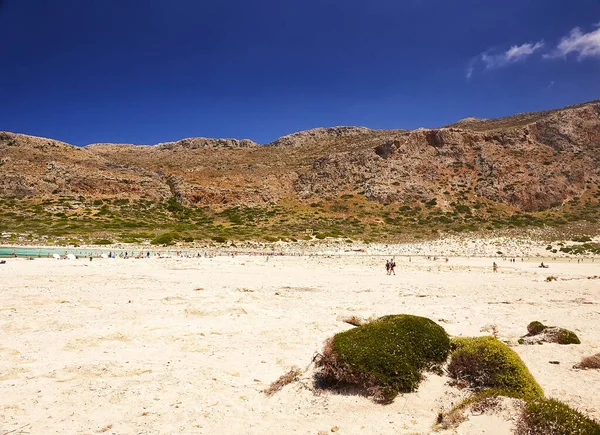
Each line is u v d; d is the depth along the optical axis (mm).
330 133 179875
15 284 20016
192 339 10867
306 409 6777
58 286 20031
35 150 106375
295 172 124062
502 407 5883
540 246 71375
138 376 8055
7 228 67312
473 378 7590
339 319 13695
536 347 10703
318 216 95938
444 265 45688
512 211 96938
